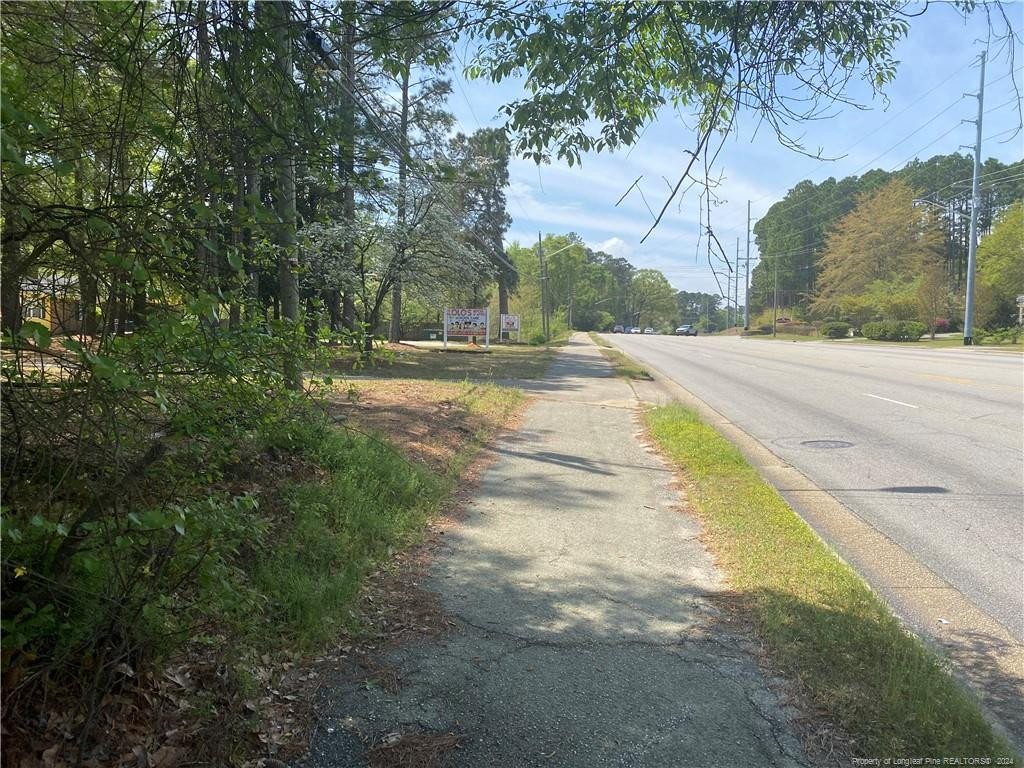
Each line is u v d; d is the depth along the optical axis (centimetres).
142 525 253
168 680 312
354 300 2403
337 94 464
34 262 299
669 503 716
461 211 2258
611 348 4600
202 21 340
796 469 907
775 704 340
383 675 363
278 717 322
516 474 825
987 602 485
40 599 273
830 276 7756
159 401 288
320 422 618
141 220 292
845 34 368
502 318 5344
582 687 355
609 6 387
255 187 487
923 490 793
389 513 596
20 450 286
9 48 326
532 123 426
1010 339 4547
